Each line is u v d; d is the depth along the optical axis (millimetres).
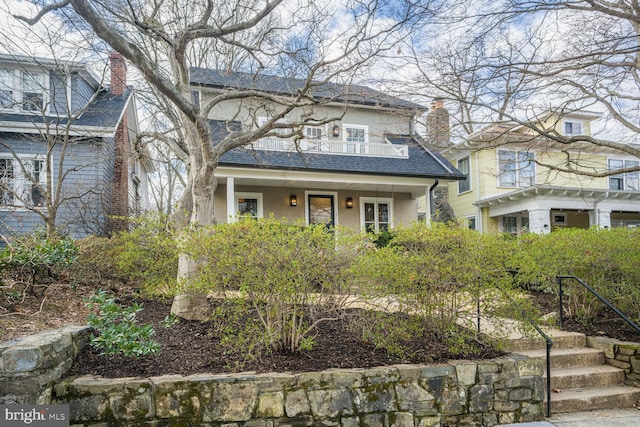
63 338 3293
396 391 3588
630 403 4309
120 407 3092
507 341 4383
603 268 5715
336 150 11844
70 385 3080
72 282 5336
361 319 4266
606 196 13180
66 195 9555
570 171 6879
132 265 5531
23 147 9906
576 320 5777
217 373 3422
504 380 3877
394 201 13188
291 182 11367
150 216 7273
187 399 3189
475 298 4344
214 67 9695
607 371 4586
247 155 10172
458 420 3705
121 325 3789
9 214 9125
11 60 9195
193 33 4617
